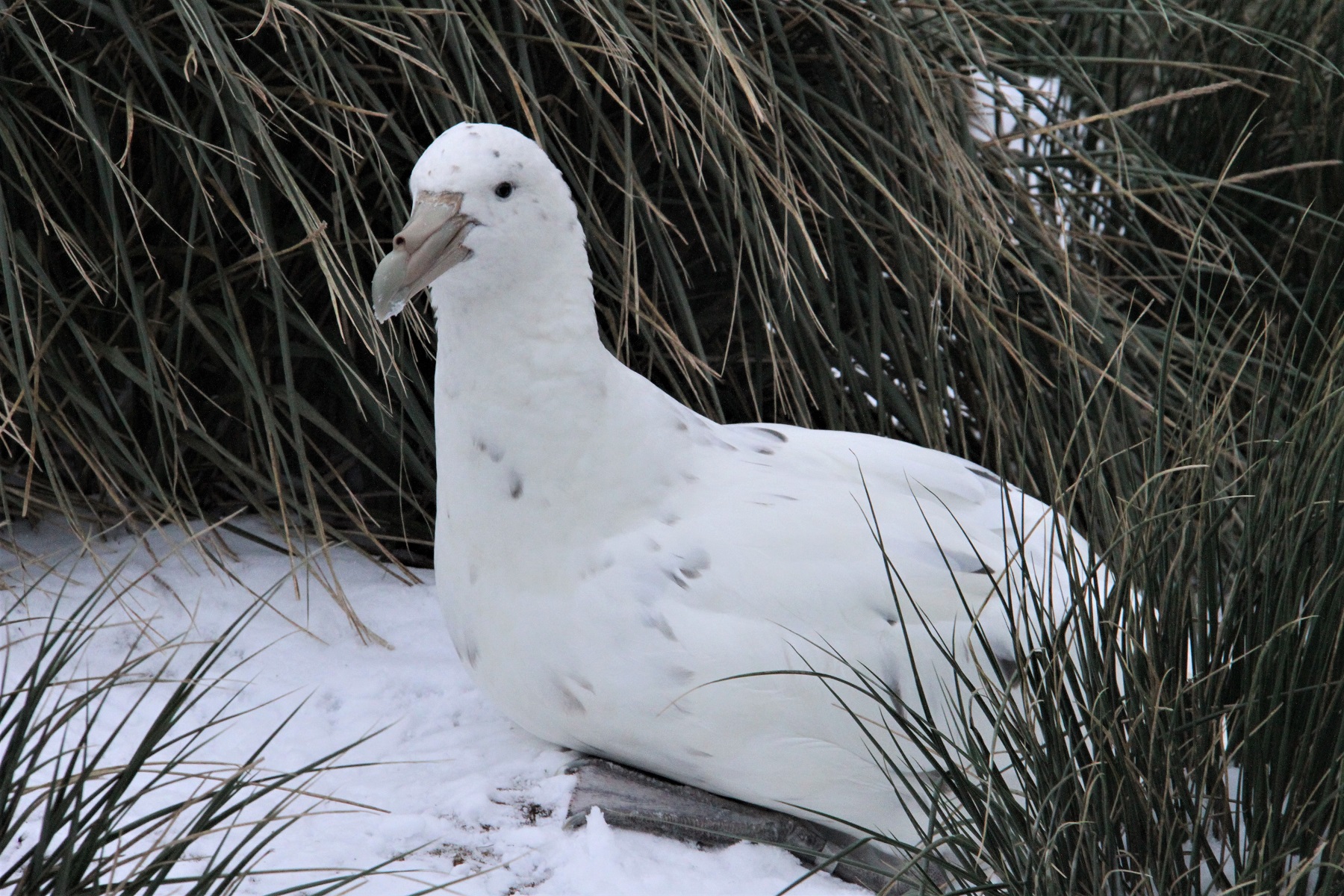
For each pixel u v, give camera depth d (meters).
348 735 5.56
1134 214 8.40
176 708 4.28
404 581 6.63
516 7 6.46
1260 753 4.45
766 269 7.10
